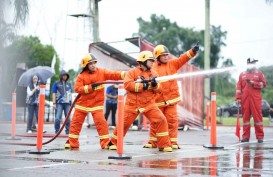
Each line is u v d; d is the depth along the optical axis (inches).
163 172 340.8
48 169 354.3
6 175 323.9
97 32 1406.3
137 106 505.4
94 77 532.4
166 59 534.0
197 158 433.4
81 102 534.9
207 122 1053.8
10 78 988.6
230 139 703.1
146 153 480.7
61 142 620.4
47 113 1444.4
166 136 503.2
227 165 382.3
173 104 531.2
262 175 328.8
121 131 422.6
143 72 503.8
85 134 808.9
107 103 980.6
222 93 2276.1
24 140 642.2
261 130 641.0
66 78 768.9
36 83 806.5
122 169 356.2
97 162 399.2
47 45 2183.8
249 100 644.7
